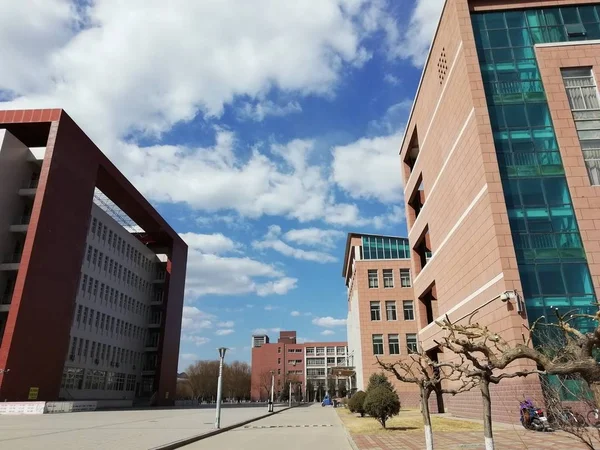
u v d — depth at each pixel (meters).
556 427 6.08
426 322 31.52
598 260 18.00
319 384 115.12
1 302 34.69
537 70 21.67
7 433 15.51
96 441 13.13
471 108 20.97
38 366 34.09
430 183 27.97
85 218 41.75
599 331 4.16
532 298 17.61
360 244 54.53
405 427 18.25
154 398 55.72
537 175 19.69
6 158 36.16
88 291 46.38
